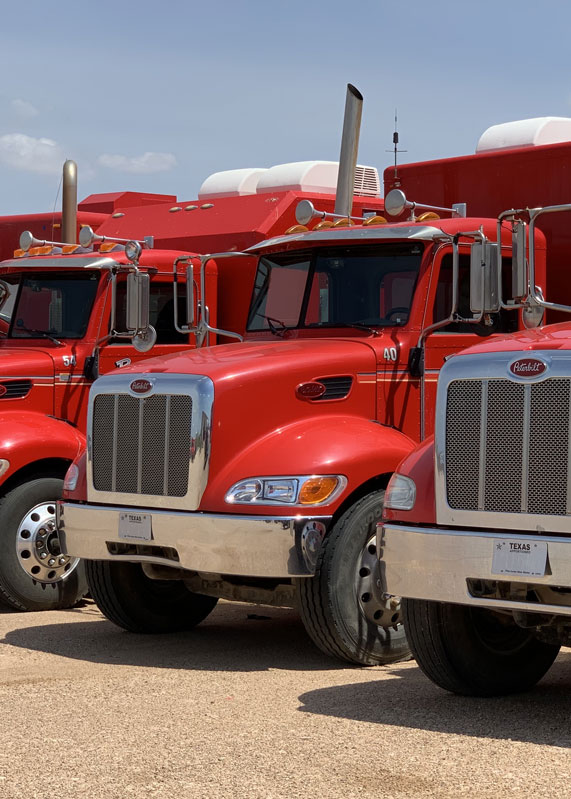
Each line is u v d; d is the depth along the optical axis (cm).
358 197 2116
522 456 1012
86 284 1773
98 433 1389
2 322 1831
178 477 1305
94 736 996
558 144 1602
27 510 1641
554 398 997
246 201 1980
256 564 1245
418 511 1078
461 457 1050
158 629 1505
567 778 873
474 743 965
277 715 1062
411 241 1443
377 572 1287
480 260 1236
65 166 2078
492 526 1027
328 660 1335
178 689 1175
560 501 995
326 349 1395
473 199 1695
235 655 1363
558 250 1591
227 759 927
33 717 1059
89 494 1392
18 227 2292
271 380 1327
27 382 1698
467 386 1048
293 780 876
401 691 1160
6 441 1614
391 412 1408
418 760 920
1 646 1409
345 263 1488
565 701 1117
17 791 859
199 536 1268
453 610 1097
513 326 1492
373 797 836
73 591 1678
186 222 2006
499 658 1130
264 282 1572
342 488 1268
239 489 1271
